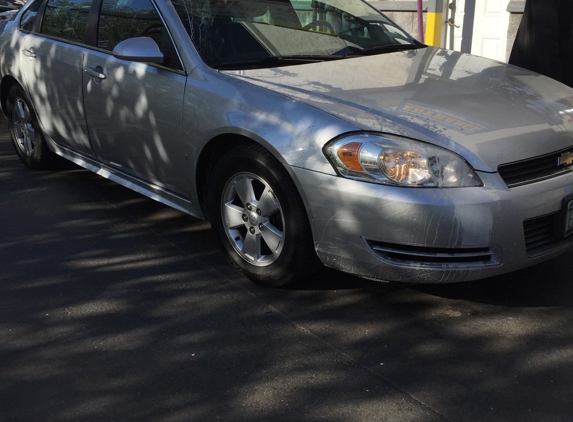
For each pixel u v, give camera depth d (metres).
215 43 4.08
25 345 3.33
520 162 3.24
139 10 4.44
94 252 4.36
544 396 2.82
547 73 6.06
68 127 5.15
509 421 2.67
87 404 2.86
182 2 4.28
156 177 4.38
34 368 3.13
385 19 4.95
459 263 3.18
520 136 3.30
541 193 3.22
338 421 2.70
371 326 3.41
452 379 2.95
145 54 4.01
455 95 3.62
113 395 2.91
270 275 3.71
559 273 3.89
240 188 3.74
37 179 5.79
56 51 5.13
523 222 3.19
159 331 3.42
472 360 3.09
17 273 4.10
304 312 3.56
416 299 3.65
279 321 3.48
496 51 8.18
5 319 3.58
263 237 3.70
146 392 2.93
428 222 3.09
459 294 3.68
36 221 4.89
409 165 3.12
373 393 2.87
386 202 3.12
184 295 3.77
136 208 5.11
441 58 4.35
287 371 3.05
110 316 3.58
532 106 3.58
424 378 2.97
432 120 3.31
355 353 3.18
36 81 5.41
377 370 3.04
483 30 8.23
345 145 3.22
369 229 3.20
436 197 3.08
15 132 6.05
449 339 3.27
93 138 4.87
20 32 5.74
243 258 3.85
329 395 2.87
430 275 3.19
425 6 8.71
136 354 3.22
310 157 3.31
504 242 3.15
